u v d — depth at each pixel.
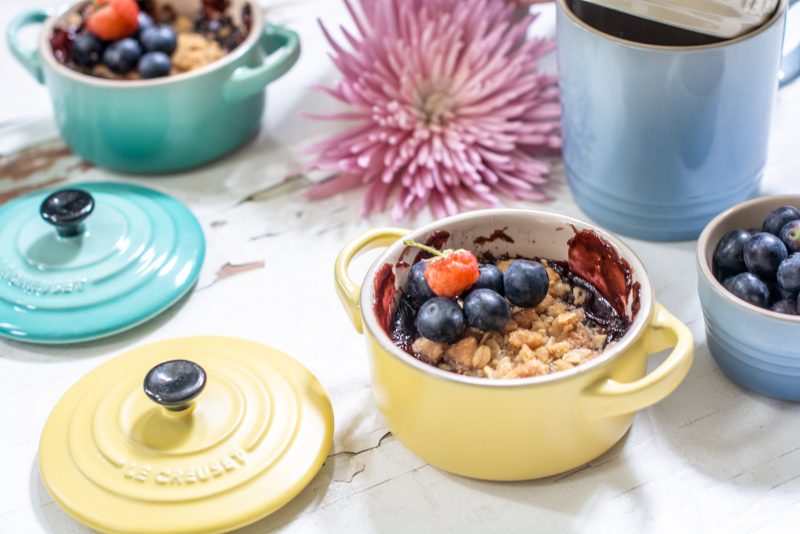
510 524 0.64
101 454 0.65
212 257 0.77
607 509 0.64
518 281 0.65
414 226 0.78
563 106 0.75
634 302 0.65
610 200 0.75
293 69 0.90
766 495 0.64
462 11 0.80
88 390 0.68
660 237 0.75
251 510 0.63
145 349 0.70
